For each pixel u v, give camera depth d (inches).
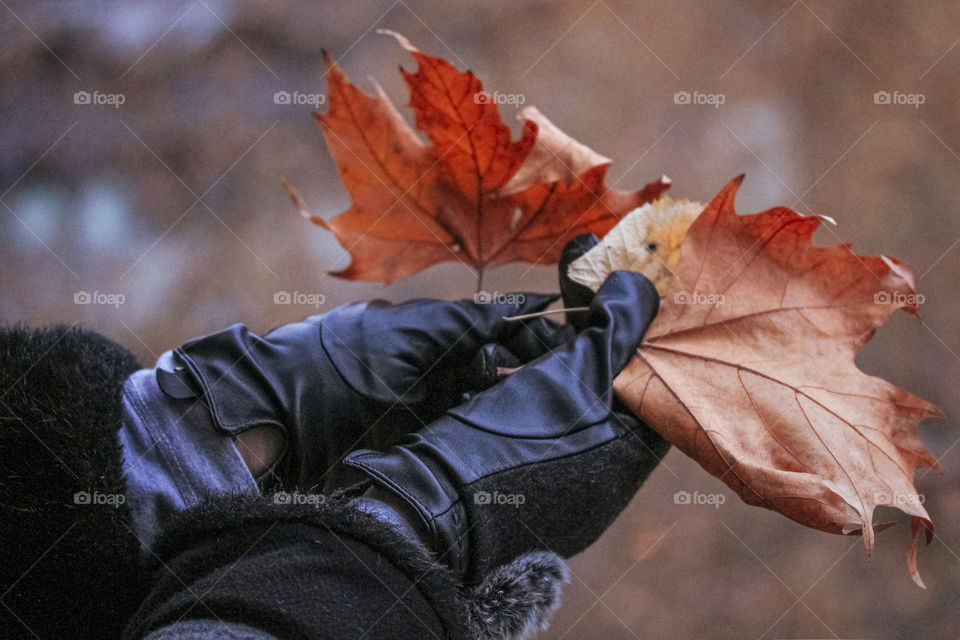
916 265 106.4
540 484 37.9
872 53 128.5
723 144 129.9
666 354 39.5
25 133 133.0
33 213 123.3
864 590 80.8
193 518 36.1
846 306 39.4
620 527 87.3
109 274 115.3
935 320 99.0
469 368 39.7
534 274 111.9
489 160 41.6
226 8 143.0
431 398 39.8
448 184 42.1
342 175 42.1
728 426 38.8
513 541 37.9
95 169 130.5
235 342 38.8
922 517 37.9
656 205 40.6
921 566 82.0
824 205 118.3
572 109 138.8
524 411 38.3
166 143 132.6
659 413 39.0
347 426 39.1
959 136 119.8
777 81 133.9
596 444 38.4
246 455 38.4
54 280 114.8
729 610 80.0
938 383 94.2
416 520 37.1
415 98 40.8
